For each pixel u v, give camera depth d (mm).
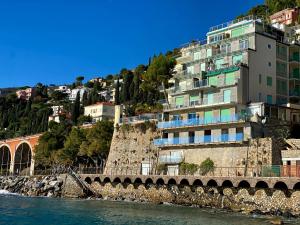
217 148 72625
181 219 49750
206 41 94000
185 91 84875
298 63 88375
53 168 108000
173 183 68188
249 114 72938
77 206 64688
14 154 142125
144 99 150125
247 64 79312
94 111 175500
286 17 138500
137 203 69688
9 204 67938
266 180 54125
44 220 49219
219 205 60969
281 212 52594
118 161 89125
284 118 79000
